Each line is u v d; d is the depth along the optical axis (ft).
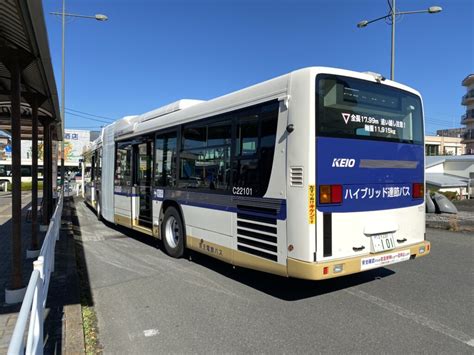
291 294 18.15
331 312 15.88
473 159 121.49
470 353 12.36
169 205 25.82
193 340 13.43
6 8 12.50
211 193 20.79
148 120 28.81
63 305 16.08
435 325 14.56
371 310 16.10
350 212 16.11
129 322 15.02
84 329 14.21
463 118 188.44
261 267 17.13
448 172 128.36
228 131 19.49
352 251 16.17
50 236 18.99
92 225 41.04
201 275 21.40
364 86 16.99
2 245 27.76
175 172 24.64
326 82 15.67
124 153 33.22
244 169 18.28
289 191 15.61
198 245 22.17
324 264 14.97
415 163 19.10
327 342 13.19
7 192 103.24
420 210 19.35
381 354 12.33
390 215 17.70
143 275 21.50
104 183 40.04
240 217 18.49
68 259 24.00
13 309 15.65
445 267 23.32
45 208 34.50
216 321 15.03
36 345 9.55
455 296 17.88
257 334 13.84
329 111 15.65
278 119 16.33
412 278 20.86
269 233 16.69
